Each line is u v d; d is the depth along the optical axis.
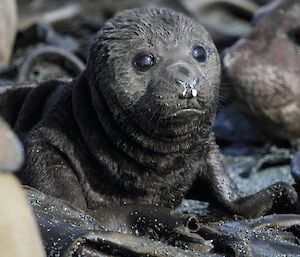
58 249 13.89
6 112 19.59
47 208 15.16
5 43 25.19
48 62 24.56
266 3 31.70
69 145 17.20
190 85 16.02
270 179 21.97
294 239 15.77
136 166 16.98
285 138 24.47
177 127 16.44
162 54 16.52
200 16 30.83
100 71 16.73
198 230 15.27
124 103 16.50
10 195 11.03
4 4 25.05
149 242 13.94
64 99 17.64
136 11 17.12
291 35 24.67
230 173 22.48
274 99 23.86
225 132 25.78
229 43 28.42
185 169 17.41
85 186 17.17
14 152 10.91
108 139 16.97
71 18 30.58
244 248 14.62
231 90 24.03
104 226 16.02
